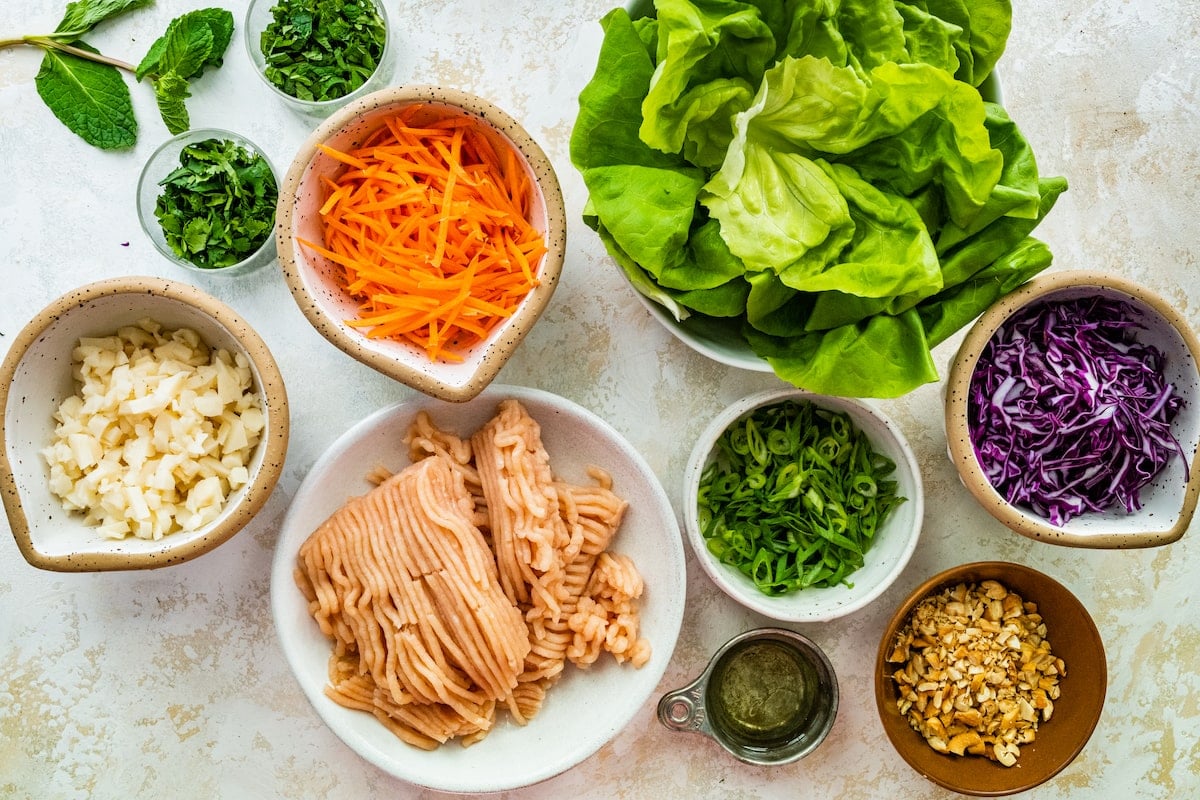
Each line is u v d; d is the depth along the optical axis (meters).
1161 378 0.62
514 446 0.63
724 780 0.68
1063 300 0.62
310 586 0.63
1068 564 0.68
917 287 0.58
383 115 0.59
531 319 0.59
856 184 0.59
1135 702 0.69
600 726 0.63
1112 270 0.68
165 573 0.66
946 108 0.57
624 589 0.64
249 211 0.63
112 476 0.60
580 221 0.66
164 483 0.60
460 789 0.62
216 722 0.66
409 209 0.60
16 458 0.59
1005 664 0.64
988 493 0.60
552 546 0.63
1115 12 0.67
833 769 0.68
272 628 0.66
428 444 0.64
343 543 0.62
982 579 0.65
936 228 0.60
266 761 0.66
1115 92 0.67
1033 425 0.62
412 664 0.62
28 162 0.65
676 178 0.59
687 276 0.59
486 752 0.64
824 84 0.57
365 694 0.63
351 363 0.66
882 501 0.65
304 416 0.66
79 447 0.60
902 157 0.59
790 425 0.65
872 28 0.58
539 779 0.62
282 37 0.63
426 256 0.60
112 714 0.66
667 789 0.68
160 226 0.64
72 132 0.65
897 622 0.62
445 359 0.61
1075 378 0.61
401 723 0.63
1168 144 0.68
